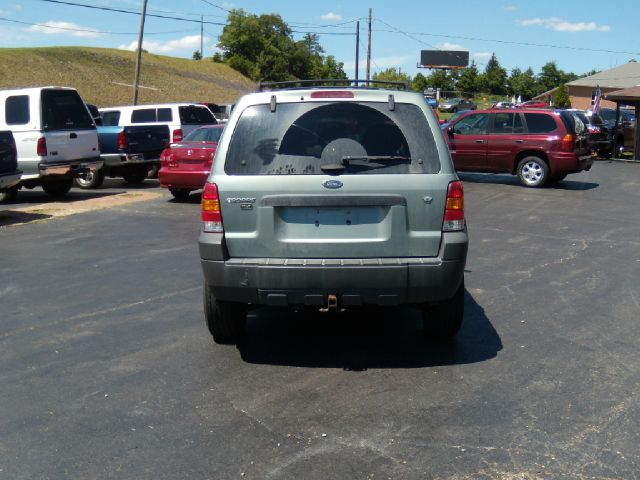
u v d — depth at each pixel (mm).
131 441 3756
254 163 4676
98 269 7906
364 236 4625
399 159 4645
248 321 5980
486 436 3777
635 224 10883
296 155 4660
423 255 4633
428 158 4668
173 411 4137
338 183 4566
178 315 6129
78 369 4844
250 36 113125
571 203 13328
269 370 4805
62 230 10484
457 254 4594
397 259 4605
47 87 13625
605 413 4070
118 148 15844
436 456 3559
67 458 3574
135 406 4215
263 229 4625
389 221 4598
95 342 5418
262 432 3852
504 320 5938
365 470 3420
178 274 7633
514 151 16047
